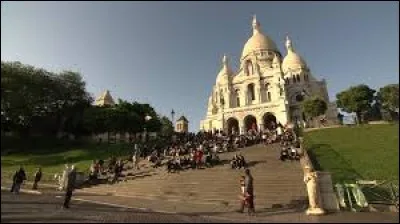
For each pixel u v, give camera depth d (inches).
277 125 2544.3
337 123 2810.0
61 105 2962.6
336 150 1475.1
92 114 2728.8
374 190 776.9
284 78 3560.5
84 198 932.6
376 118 2450.8
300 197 794.8
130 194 1015.6
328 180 719.7
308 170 699.4
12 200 800.9
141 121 2856.8
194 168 1218.6
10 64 2618.1
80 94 3061.0
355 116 2452.0
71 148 2429.9
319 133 1962.4
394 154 1264.8
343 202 719.7
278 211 690.8
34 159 1987.0
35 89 2640.3
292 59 3713.1
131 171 1342.3
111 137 2778.1
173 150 1579.7
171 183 1048.2
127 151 2007.9
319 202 663.1
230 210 710.5
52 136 2928.2
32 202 779.4
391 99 2354.8
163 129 3560.5
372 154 1320.1
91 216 595.2
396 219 572.7
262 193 852.6
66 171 1210.0
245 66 3882.9
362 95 2410.2
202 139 1958.7
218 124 3341.5
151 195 963.3
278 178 956.6
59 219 553.0
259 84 3533.5
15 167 1740.9
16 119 2664.9
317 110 2691.9
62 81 2933.1
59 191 1117.1
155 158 1488.7
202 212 679.1
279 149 1446.9
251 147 1594.5
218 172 1108.5
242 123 3125.0
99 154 2004.2
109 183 1193.4
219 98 3737.7
